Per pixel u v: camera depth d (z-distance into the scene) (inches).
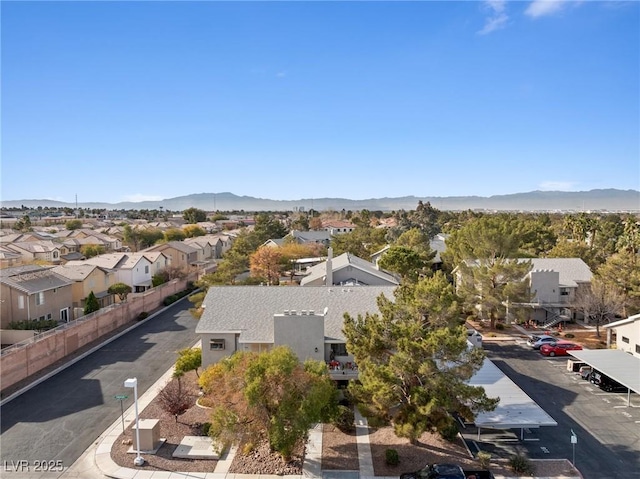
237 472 951.0
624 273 1977.1
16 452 1031.0
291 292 1560.0
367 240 4099.4
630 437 1099.9
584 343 1865.2
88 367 1582.2
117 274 2704.2
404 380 1022.4
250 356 1012.5
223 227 7022.6
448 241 2468.0
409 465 973.2
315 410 941.2
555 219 6520.7
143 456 1005.2
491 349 1798.7
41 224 7022.6
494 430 1137.4
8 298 1897.1
